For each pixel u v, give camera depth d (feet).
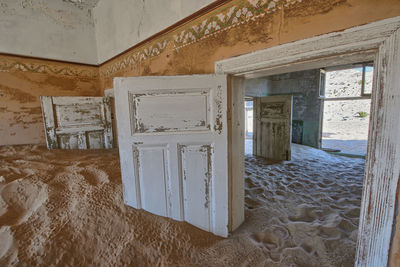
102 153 10.17
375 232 3.27
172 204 5.36
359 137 27.81
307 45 3.54
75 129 10.44
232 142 5.24
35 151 9.70
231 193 5.44
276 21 3.92
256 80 18.03
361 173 11.00
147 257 4.35
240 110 5.44
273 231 5.73
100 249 4.31
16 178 6.31
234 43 4.67
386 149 2.99
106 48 11.17
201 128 4.96
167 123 5.03
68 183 6.24
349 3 3.06
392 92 2.83
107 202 5.52
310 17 3.49
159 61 7.06
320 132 17.81
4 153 9.21
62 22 11.21
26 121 10.88
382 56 2.86
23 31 10.23
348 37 3.12
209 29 5.17
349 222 6.01
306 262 4.59
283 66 4.10
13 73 10.25
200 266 4.38
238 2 4.49
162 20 6.61
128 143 5.19
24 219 4.70
